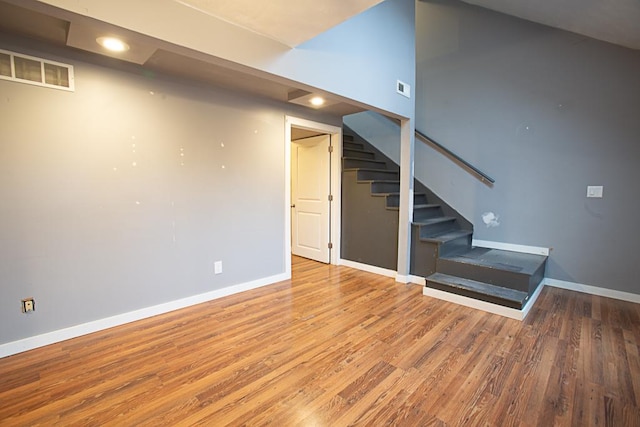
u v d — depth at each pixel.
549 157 3.56
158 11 1.59
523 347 2.23
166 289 2.79
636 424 1.51
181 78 2.77
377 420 1.54
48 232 2.17
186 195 2.87
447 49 4.38
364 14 2.86
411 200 3.67
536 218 3.69
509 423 1.52
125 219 2.51
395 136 4.96
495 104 3.96
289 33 2.03
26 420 1.51
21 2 1.28
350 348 2.21
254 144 3.37
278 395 1.71
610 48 3.12
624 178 3.10
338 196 4.48
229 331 2.46
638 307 2.96
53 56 2.13
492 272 3.08
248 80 2.88
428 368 1.98
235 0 1.65
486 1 3.62
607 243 3.23
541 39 3.55
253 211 3.42
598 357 2.10
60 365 1.97
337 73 2.61
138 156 2.55
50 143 2.15
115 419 1.53
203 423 1.51
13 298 2.06
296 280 3.79
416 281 3.71
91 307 2.38
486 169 4.08
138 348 2.19
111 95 2.39
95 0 1.41
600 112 3.21
